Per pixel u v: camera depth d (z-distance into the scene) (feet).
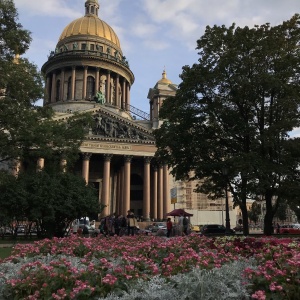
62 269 32.27
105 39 389.60
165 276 31.45
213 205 317.22
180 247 47.83
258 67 108.17
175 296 25.41
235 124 108.99
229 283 27.14
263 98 109.60
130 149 284.61
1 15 107.65
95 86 361.10
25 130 112.88
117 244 53.72
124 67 385.50
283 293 25.18
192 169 118.83
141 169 320.29
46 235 139.23
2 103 104.99
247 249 46.78
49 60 368.68
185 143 114.11
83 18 402.11
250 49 109.70
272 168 97.35
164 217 289.33
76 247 49.55
